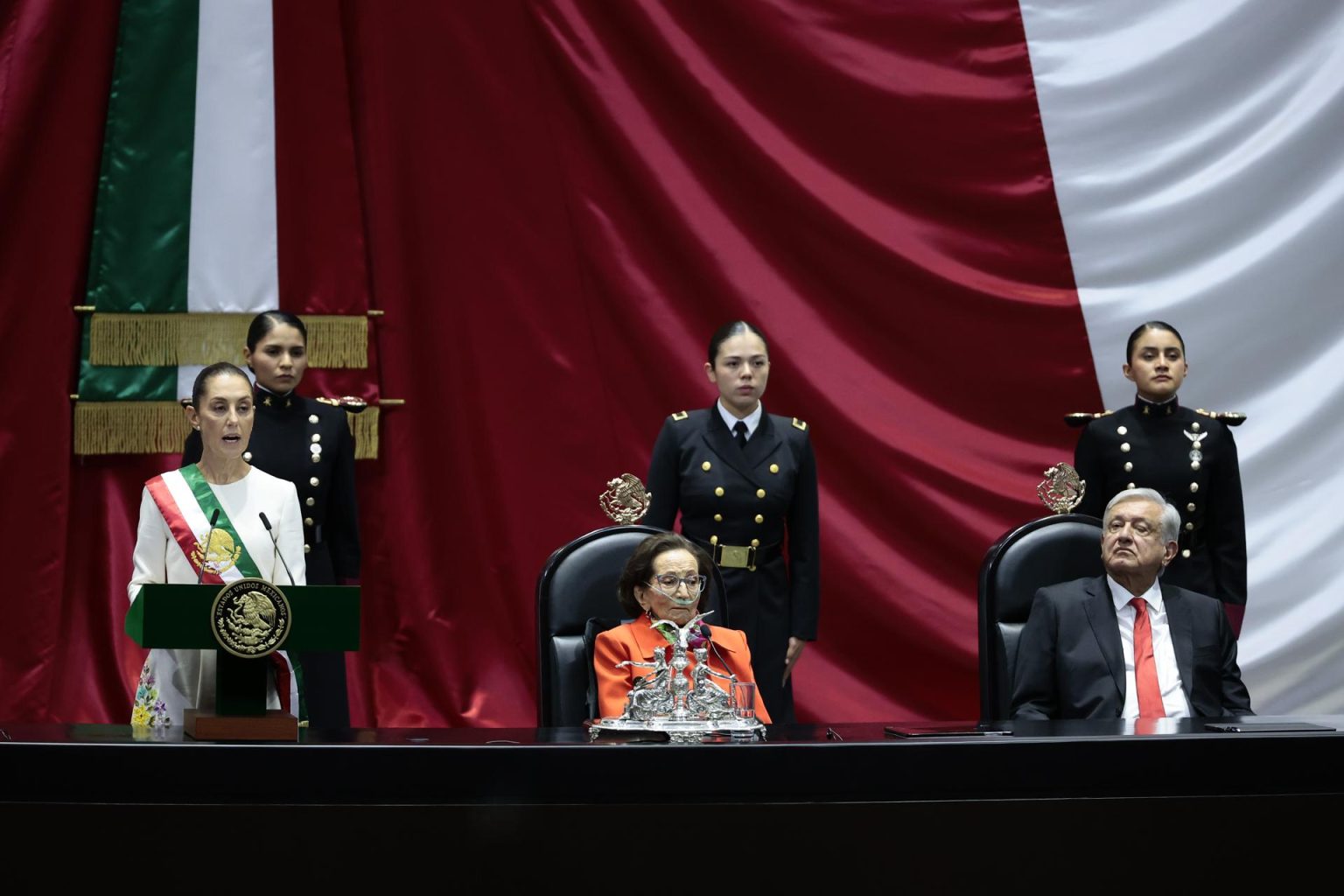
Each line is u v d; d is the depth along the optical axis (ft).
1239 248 81.61
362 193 79.05
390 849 32.60
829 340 81.00
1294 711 80.12
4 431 74.84
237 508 48.37
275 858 32.42
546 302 80.12
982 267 81.61
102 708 75.46
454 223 79.51
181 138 76.64
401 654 78.59
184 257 76.54
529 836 32.89
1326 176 81.82
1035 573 54.19
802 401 80.64
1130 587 52.39
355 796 32.65
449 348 79.25
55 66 75.82
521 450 79.66
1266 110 81.97
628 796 33.17
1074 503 55.77
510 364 79.82
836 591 80.33
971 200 81.51
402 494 78.69
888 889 33.76
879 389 81.10
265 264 77.00
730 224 80.89
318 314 77.36
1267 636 80.28
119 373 76.13
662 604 46.14
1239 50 82.07
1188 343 81.10
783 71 81.35
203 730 35.17
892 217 81.46
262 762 32.50
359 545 68.59
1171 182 81.61
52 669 74.38
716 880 33.30
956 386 81.46
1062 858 34.35
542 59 80.53
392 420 78.84
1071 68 81.82
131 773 32.32
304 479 65.92
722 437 62.85
